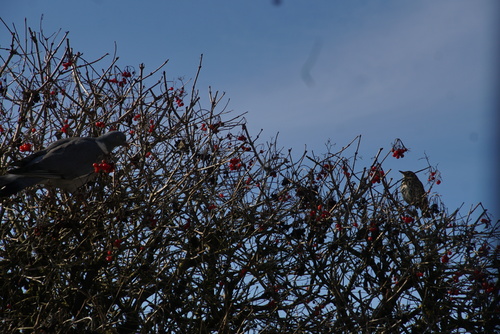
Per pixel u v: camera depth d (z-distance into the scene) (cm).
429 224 938
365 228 911
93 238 804
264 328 874
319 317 884
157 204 827
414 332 912
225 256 902
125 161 818
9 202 825
